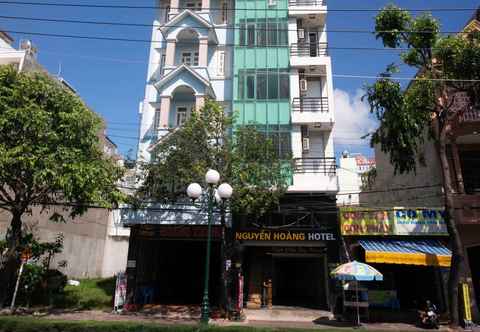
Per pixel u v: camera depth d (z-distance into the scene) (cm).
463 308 1415
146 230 1905
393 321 1498
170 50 2130
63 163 1322
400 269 1784
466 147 1814
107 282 2464
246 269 1980
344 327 1374
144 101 2131
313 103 2048
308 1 2289
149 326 1025
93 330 1033
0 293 1422
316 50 2220
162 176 1548
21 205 1465
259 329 1023
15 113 1277
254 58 2116
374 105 1529
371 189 2742
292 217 1859
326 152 1986
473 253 1666
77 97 1540
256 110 2014
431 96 1493
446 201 1438
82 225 2762
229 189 1155
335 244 1773
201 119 1569
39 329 1046
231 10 2311
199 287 2189
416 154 1997
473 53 1415
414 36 1501
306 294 2164
